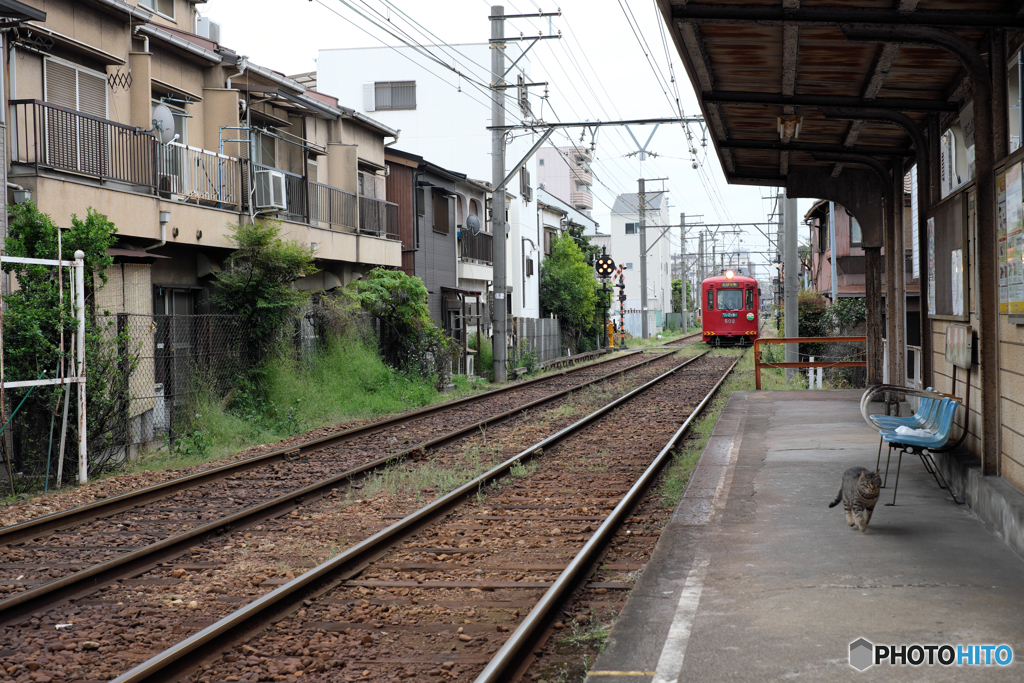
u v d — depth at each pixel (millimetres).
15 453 10062
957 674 3715
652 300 85500
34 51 12008
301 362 16797
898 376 12523
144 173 13477
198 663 4570
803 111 9562
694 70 8305
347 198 20172
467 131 39969
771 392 17391
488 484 9453
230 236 15344
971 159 7797
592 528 7496
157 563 6605
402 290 20297
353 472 10070
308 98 18922
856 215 13641
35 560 6863
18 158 11586
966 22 6246
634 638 4320
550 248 43844
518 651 4465
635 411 16438
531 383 23625
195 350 13867
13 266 10141
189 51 15188
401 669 4539
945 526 6285
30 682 4473
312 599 5609
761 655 4004
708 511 7043
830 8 6410
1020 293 5812
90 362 10664
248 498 9094
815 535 6148
